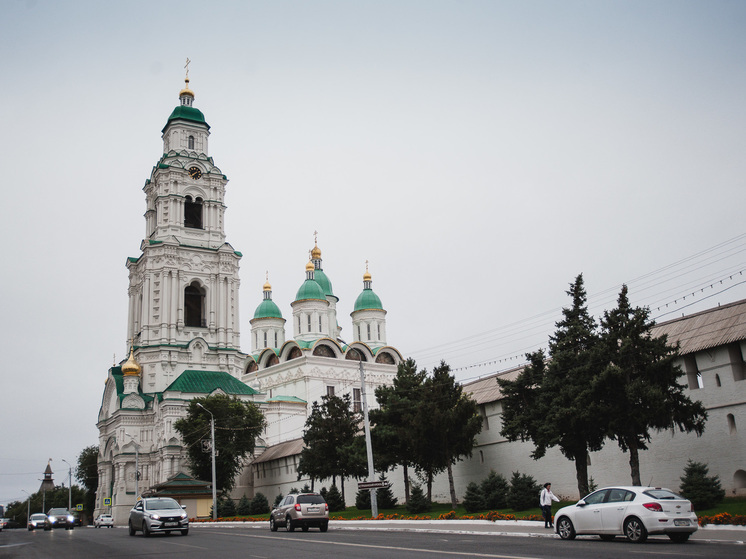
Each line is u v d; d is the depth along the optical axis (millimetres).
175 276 107438
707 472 39906
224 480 88500
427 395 53781
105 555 28094
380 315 135000
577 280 45594
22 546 37844
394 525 41969
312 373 115188
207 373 104250
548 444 42438
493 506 48750
